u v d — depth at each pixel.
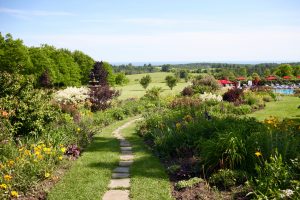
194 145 9.22
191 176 7.42
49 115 10.77
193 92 31.70
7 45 45.97
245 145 7.29
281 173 5.85
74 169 8.27
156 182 7.18
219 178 6.69
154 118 15.20
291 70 77.75
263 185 5.71
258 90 35.53
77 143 10.67
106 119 18.61
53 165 7.86
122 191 6.76
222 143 7.40
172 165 8.39
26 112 9.88
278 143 7.30
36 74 49.03
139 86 74.75
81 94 21.62
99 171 8.09
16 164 6.91
